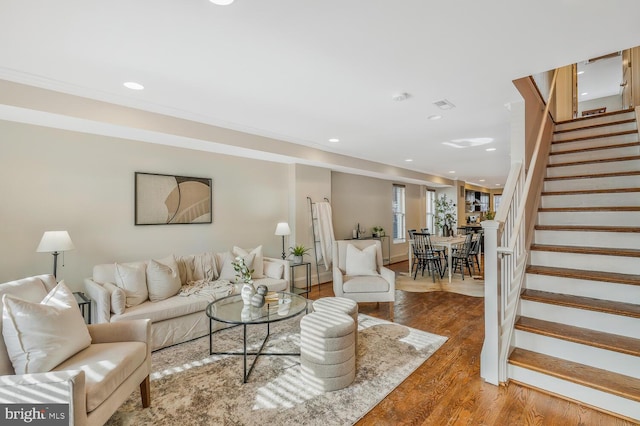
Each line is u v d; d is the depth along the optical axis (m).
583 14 1.67
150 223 3.71
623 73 5.25
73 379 1.36
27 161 2.91
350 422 1.88
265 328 3.50
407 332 3.30
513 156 2.96
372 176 7.13
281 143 4.49
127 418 1.93
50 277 2.14
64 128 3.08
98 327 2.05
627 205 3.00
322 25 1.77
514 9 1.63
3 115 2.66
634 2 1.56
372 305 4.32
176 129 3.38
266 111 3.28
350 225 6.70
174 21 1.71
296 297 3.17
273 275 4.09
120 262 3.47
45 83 2.50
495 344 2.26
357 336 2.91
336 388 2.22
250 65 2.26
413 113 3.36
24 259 2.89
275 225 5.14
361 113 3.35
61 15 1.64
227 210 4.51
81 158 3.21
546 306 2.46
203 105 3.10
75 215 3.18
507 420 1.88
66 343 1.72
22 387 1.35
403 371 2.48
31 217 2.93
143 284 3.05
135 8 1.59
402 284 5.59
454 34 1.87
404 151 5.43
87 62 2.20
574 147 3.96
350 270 4.04
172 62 2.21
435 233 9.71
